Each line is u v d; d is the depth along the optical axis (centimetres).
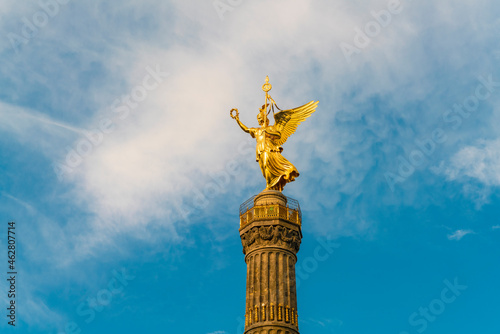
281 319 5772
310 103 7031
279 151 6775
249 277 6075
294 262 6216
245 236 6281
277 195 6450
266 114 6944
